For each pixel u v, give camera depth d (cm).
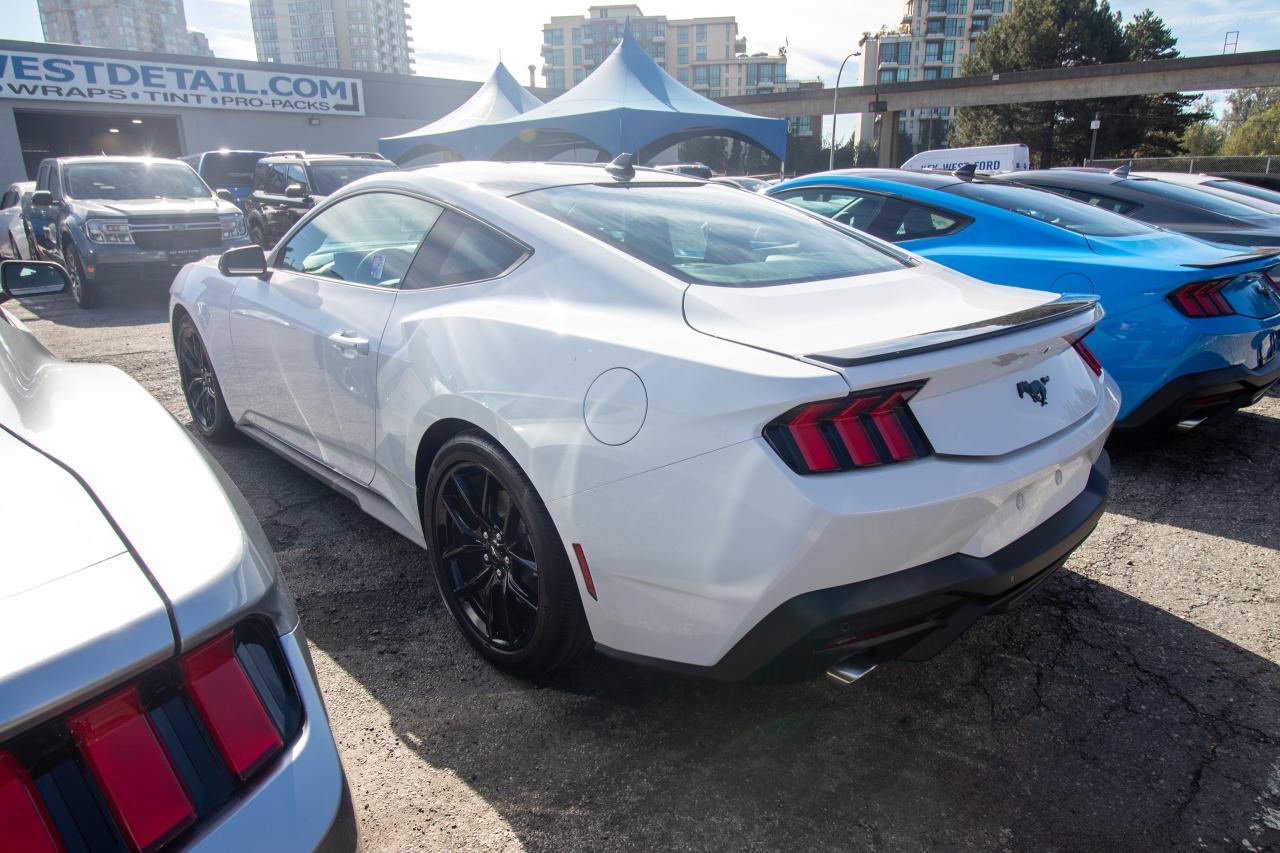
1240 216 611
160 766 78
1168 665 229
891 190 473
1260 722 205
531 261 216
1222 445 424
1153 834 169
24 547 84
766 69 12631
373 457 255
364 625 246
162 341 688
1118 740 198
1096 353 369
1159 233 424
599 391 177
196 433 409
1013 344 171
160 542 90
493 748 194
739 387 155
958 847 166
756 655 162
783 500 149
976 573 166
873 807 176
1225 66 3312
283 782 86
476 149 1243
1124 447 424
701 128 1130
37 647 74
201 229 874
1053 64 4694
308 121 2862
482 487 218
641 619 177
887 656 173
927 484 156
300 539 303
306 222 314
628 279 198
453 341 215
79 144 3041
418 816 172
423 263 246
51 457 100
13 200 1230
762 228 248
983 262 407
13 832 70
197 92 2606
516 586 209
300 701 94
